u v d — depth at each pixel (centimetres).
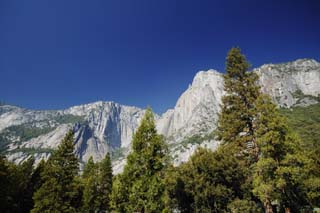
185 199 3075
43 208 3269
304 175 2139
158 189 2045
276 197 2200
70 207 3422
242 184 2805
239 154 2762
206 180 2920
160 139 2255
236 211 2589
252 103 2756
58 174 3475
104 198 4978
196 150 3431
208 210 2728
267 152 2205
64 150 3625
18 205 4269
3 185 3947
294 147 2220
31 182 4619
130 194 2027
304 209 2525
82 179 5394
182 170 3256
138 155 2158
